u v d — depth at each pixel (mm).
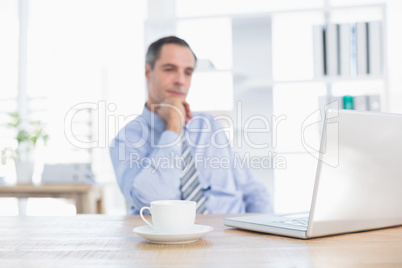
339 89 2684
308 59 2773
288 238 829
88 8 3258
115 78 3152
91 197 2557
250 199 2369
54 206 3107
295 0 3008
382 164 826
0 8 3381
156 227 820
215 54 2863
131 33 3178
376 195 839
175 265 620
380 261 638
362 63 2447
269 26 2682
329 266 612
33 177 2793
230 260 650
